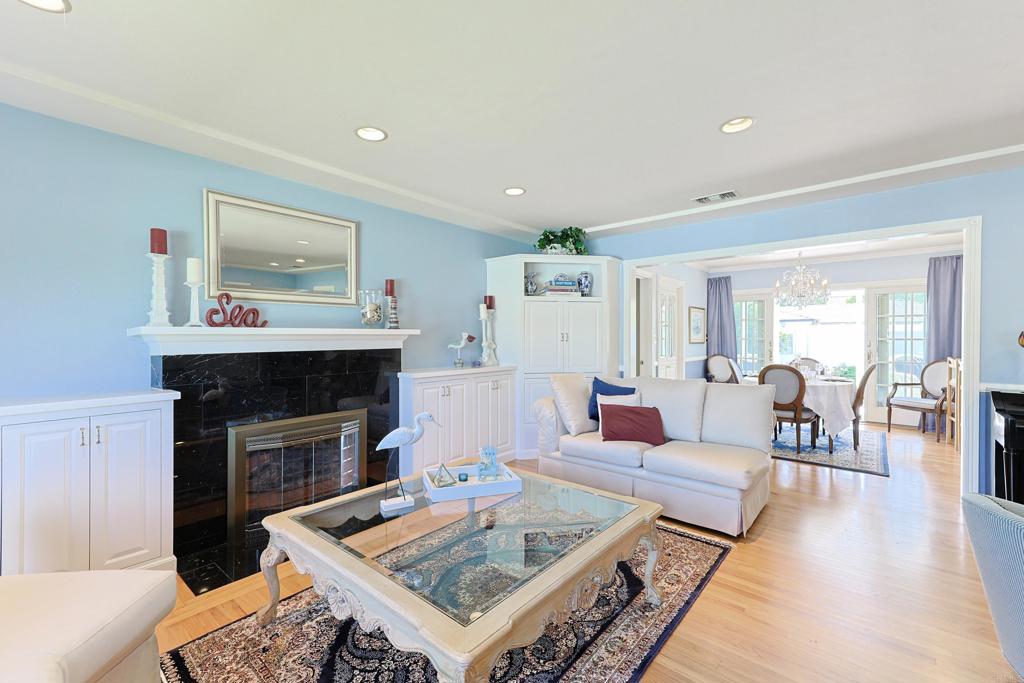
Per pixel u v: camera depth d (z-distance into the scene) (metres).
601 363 4.62
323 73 1.90
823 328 6.94
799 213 3.79
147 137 2.44
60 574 1.36
